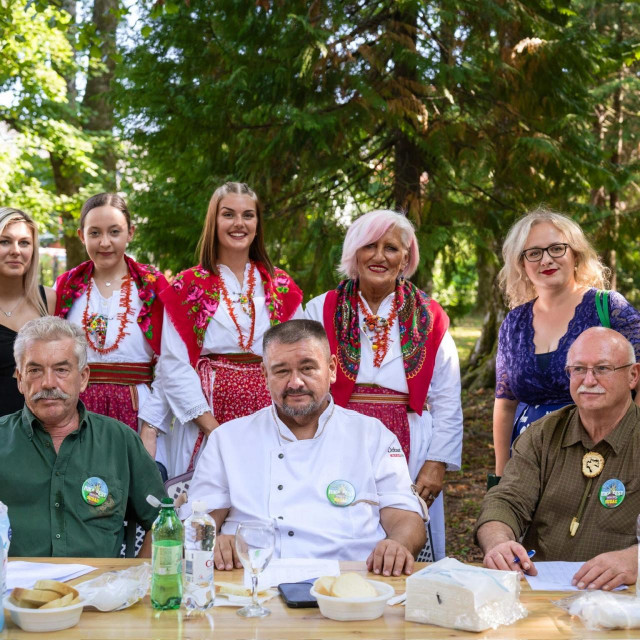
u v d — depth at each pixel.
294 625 2.08
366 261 3.68
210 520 2.21
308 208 6.92
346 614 2.11
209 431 3.69
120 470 2.91
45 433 2.84
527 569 2.48
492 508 2.88
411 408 3.66
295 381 2.79
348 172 6.86
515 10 6.42
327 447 2.89
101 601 2.16
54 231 15.08
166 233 7.51
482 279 12.59
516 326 3.74
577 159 6.75
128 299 3.89
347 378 3.66
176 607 2.18
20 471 2.80
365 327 3.72
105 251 3.88
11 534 2.76
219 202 3.88
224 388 3.76
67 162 13.64
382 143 6.97
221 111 6.59
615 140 9.96
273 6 6.32
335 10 6.21
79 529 2.80
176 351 3.77
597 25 9.95
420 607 2.11
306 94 6.40
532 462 2.95
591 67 6.66
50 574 2.40
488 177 7.02
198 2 6.70
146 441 3.79
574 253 3.65
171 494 3.24
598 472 2.82
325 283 6.80
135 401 3.82
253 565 2.17
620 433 2.82
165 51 6.94
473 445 8.80
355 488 2.85
